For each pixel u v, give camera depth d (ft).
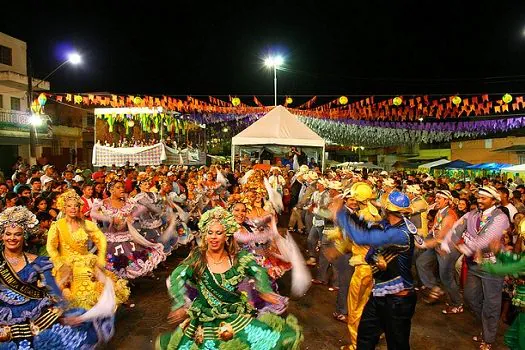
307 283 15.92
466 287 18.54
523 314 14.49
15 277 11.93
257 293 12.62
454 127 79.10
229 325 11.54
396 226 14.10
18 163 62.18
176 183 39.14
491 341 17.81
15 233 12.08
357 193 18.06
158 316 21.33
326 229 25.30
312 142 51.90
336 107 71.97
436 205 28.94
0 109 92.02
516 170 71.41
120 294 19.75
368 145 107.04
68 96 61.31
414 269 31.73
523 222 15.39
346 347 17.97
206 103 67.72
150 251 25.85
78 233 18.02
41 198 24.09
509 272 14.58
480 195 17.94
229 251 12.10
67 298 14.87
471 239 17.79
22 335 11.92
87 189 26.94
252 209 21.95
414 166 143.84
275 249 21.53
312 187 35.76
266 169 60.03
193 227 36.55
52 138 108.27
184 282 12.07
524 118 72.49
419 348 18.33
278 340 11.87
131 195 31.96
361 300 17.34
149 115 68.23
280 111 53.57
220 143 141.38
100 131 69.00
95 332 13.34
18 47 106.42
